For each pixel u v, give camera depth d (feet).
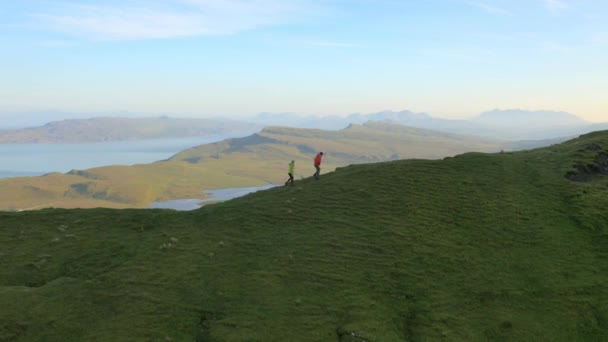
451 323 84.02
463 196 133.39
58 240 122.21
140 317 84.07
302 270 99.81
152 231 127.44
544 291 92.27
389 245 108.58
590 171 149.28
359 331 79.61
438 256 104.37
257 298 90.07
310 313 85.56
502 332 81.92
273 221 126.52
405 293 92.27
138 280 97.19
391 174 154.20
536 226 115.65
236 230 122.93
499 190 136.77
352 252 106.63
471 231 114.73
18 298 88.99
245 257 106.93
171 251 111.65
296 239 114.52
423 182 144.56
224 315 85.35
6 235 126.82
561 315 85.61
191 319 84.28
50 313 84.33
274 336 78.64
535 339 80.07
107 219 138.41
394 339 78.79
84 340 77.00
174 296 91.40
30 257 112.88
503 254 105.09
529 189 136.87
